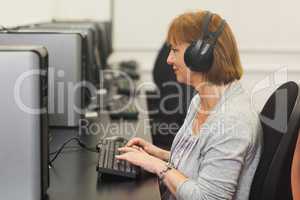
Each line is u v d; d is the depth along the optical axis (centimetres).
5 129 109
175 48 129
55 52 180
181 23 127
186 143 135
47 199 119
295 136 118
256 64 404
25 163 111
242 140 119
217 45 124
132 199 120
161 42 404
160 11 400
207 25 125
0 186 111
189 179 126
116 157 141
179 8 399
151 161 134
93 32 245
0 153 110
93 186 129
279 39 403
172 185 126
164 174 129
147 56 407
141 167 137
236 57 127
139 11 400
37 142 110
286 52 405
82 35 186
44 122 113
